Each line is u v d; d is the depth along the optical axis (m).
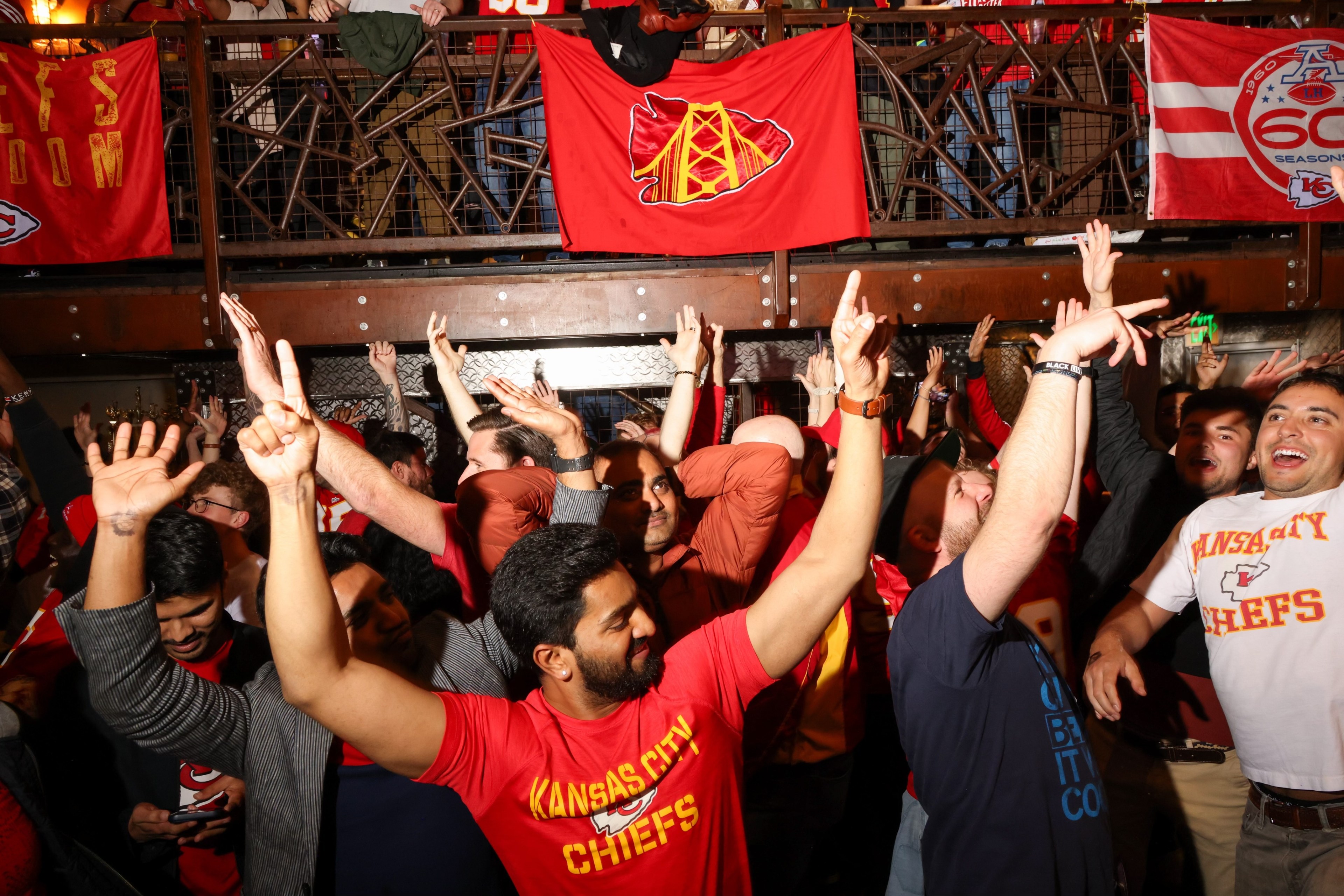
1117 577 3.00
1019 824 1.82
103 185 4.22
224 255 4.39
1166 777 2.83
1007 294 4.60
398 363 4.99
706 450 2.52
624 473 2.34
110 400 6.64
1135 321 4.79
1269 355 5.66
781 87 4.22
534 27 4.20
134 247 4.25
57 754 2.08
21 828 1.80
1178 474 3.03
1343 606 2.16
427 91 4.82
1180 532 2.57
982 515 2.68
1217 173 4.39
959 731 1.83
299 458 1.40
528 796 1.56
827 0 4.97
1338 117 4.37
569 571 1.56
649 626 1.60
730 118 4.22
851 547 1.63
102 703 1.62
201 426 4.60
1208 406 2.96
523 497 2.20
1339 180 2.05
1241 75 4.37
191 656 2.14
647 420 4.39
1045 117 4.73
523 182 4.92
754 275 4.54
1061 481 1.62
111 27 4.28
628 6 4.28
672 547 2.50
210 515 2.87
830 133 4.23
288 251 4.40
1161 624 2.58
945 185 4.96
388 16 4.31
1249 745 2.31
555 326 4.52
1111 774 2.95
